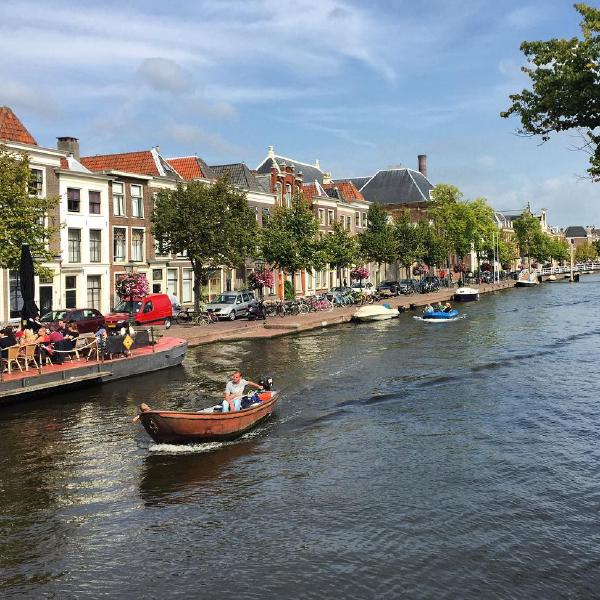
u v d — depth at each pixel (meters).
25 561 9.72
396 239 71.25
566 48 13.89
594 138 14.02
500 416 17.42
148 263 42.31
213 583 9.02
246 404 16.62
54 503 11.79
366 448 14.82
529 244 120.62
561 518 10.86
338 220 67.81
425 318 44.97
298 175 62.31
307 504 11.61
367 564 9.43
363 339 34.06
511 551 9.75
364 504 11.55
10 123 34.22
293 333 37.00
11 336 20.44
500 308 54.28
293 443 15.26
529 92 14.51
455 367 24.94
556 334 35.28
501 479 12.68
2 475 13.17
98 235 38.78
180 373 23.89
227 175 40.69
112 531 10.65
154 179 42.88
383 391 20.80
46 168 35.16
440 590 8.72
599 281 110.25
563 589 8.72
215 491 12.30
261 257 47.66
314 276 63.03
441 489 12.20
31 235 23.81
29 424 16.81
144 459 14.12
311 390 21.05
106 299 39.09
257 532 10.52
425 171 107.81
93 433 16.00
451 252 93.56
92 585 9.03
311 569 9.32
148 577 9.21
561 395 19.77
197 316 37.88
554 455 14.06
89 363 21.44
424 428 16.42
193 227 37.03
